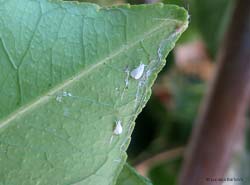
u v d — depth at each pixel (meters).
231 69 0.11
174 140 0.16
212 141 0.11
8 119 0.05
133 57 0.05
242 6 0.10
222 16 0.14
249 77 0.11
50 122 0.05
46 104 0.05
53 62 0.05
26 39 0.05
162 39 0.05
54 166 0.06
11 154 0.05
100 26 0.05
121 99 0.05
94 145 0.06
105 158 0.06
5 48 0.05
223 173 0.11
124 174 0.06
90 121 0.05
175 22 0.05
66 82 0.05
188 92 0.16
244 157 0.15
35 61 0.05
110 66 0.05
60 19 0.05
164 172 0.15
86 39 0.05
